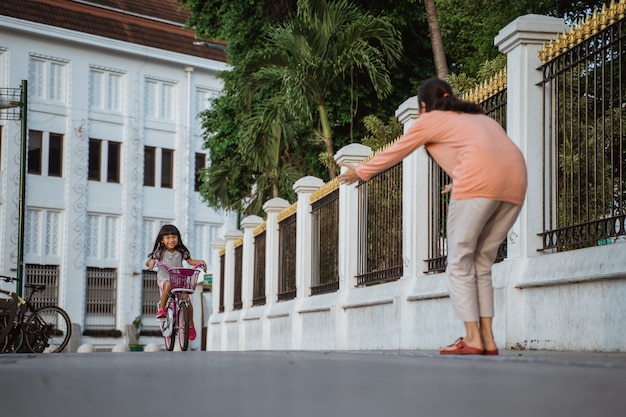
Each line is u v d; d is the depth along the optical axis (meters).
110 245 45.59
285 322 18.64
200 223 48.66
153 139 47.16
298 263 17.77
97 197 45.16
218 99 29.25
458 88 17.92
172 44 47.28
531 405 2.84
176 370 4.95
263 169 25.55
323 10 21.56
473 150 6.55
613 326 7.84
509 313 9.34
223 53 49.41
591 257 8.25
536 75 9.55
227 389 3.63
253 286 22.59
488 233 6.70
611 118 8.20
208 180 28.92
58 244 44.00
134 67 46.44
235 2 25.95
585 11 19.69
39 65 43.62
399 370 4.61
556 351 8.43
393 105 24.84
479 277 6.78
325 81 22.05
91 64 45.06
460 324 10.53
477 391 3.34
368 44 22.64
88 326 44.53
